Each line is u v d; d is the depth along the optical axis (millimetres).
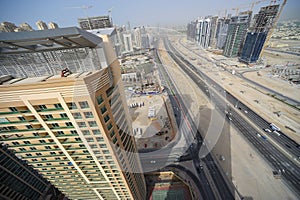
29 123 20078
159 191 54938
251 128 80188
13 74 16656
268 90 118000
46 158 27625
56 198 58719
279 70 146375
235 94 114062
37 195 54219
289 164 60969
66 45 14977
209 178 57594
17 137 22656
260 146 69562
